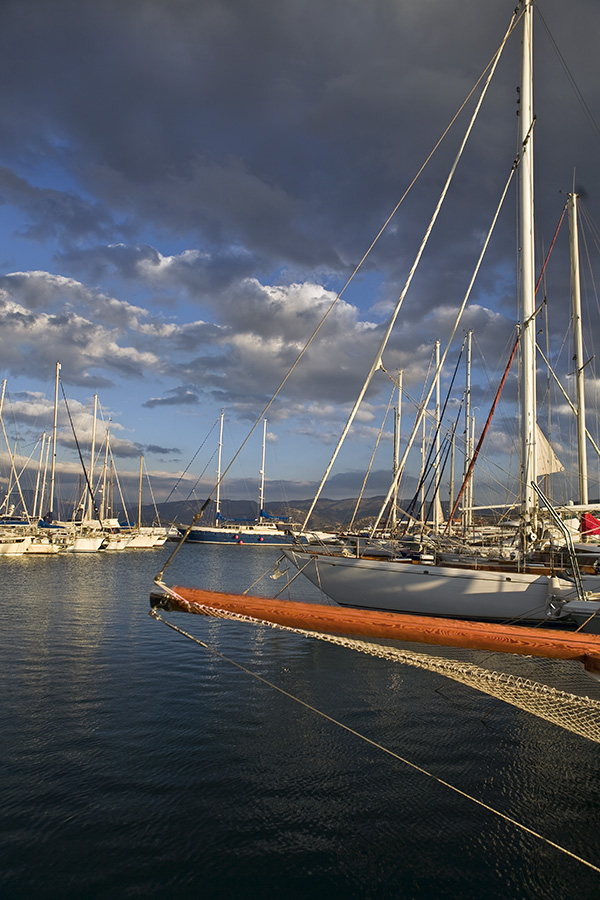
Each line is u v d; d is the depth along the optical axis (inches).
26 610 917.8
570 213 1238.9
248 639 695.1
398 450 2251.5
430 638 227.5
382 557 929.5
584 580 708.7
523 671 556.4
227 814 286.8
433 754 363.6
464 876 243.9
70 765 338.0
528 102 847.7
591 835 277.4
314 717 425.4
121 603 1005.2
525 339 839.7
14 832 267.3
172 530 4101.9
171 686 497.0
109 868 242.8
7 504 2721.5
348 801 303.3
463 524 1536.7
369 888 235.0
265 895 229.1
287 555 839.7
